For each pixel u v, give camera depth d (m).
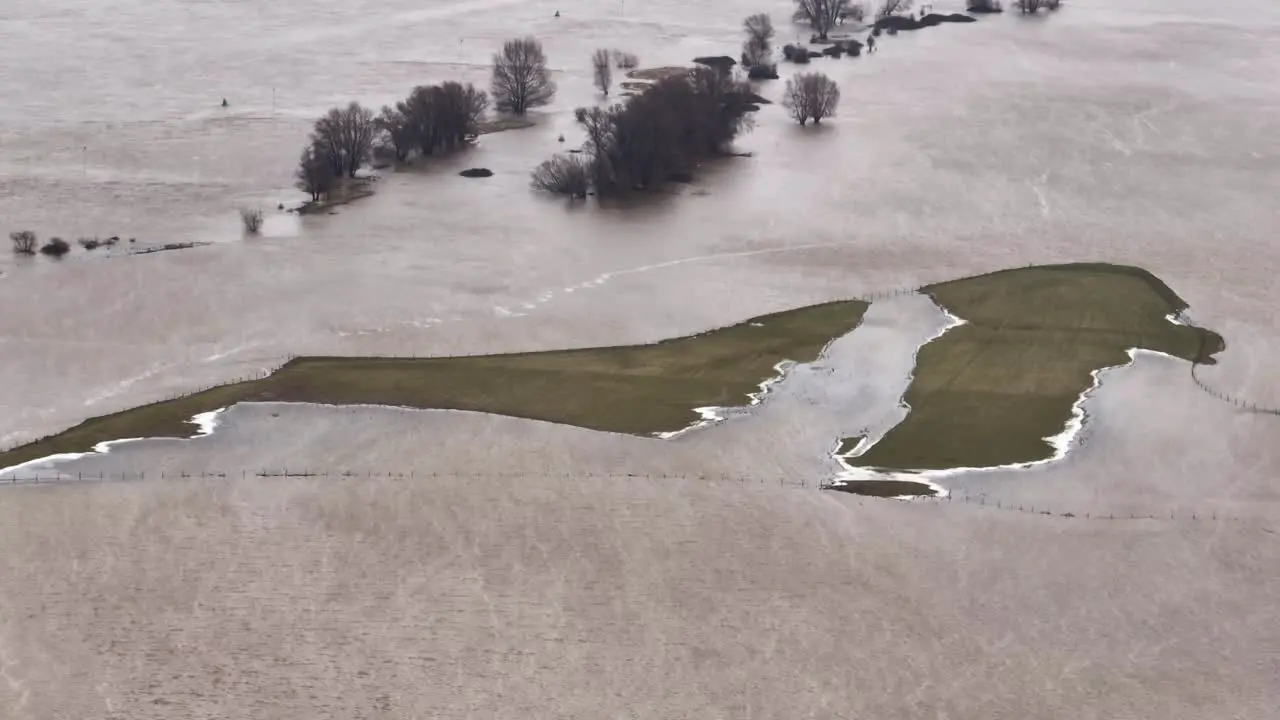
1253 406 149.62
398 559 124.12
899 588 120.75
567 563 123.75
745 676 110.56
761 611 118.00
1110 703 107.38
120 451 140.25
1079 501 132.88
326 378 155.75
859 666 111.69
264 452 140.75
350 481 135.75
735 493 133.88
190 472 137.00
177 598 118.56
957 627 116.12
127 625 115.19
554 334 168.12
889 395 152.38
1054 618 117.19
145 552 124.44
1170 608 118.25
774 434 144.50
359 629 115.31
